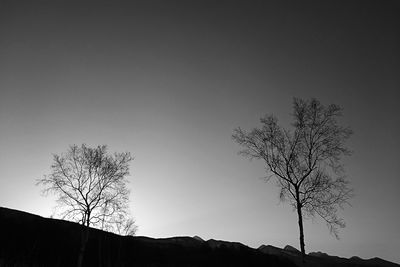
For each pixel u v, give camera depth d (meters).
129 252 79.06
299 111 29.88
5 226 70.31
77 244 70.94
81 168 47.50
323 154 28.83
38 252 64.00
